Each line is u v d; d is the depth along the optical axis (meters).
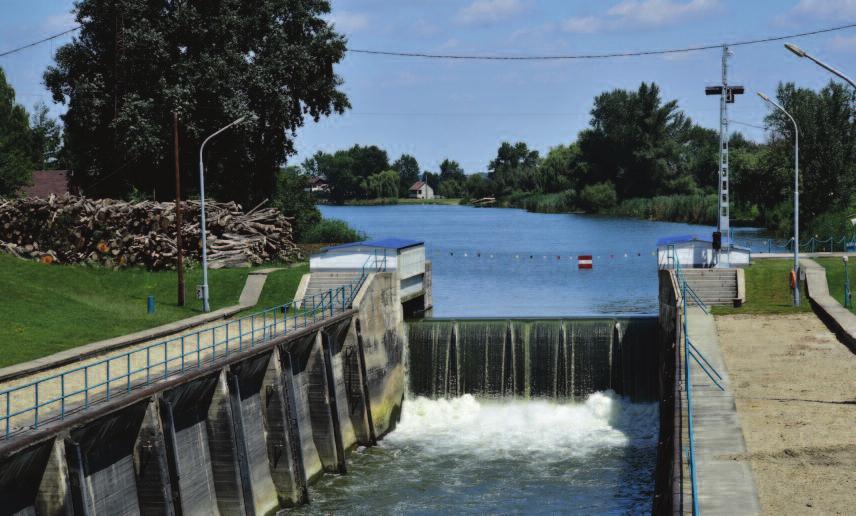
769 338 50.06
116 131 84.12
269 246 77.12
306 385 48.44
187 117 83.38
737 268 60.84
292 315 57.44
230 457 38.66
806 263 67.06
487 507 42.53
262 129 91.38
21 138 139.00
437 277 100.06
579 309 77.88
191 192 90.25
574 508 42.12
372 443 52.34
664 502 32.06
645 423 54.62
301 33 92.88
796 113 129.12
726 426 36.28
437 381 59.00
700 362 45.56
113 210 71.38
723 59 64.94
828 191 128.25
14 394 36.12
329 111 94.31
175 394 35.25
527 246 131.12
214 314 57.47
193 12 85.12
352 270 62.44
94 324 51.84
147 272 68.75
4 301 53.66
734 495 29.55
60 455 29.05
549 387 57.34
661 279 58.25
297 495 43.66
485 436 53.34
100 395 33.31
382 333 56.12
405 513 42.25
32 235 70.31
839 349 47.44
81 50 86.69
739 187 145.75
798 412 37.72
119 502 32.59
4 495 27.92
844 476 30.81
